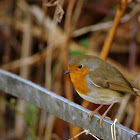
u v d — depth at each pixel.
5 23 11.88
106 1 12.22
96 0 12.38
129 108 9.13
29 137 10.26
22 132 10.66
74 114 5.73
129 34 11.58
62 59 10.52
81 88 6.34
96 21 12.36
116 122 5.29
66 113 5.84
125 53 11.80
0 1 12.41
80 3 10.14
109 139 5.38
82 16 12.23
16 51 11.98
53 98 6.00
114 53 11.83
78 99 10.79
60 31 10.74
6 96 11.32
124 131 5.03
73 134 8.88
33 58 10.98
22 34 12.02
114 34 7.91
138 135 4.83
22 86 6.65
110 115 9.93
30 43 11.16
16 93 6.83
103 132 5.48
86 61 6.32
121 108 8.52
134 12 10.09
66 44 9.88
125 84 6.34
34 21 11.84
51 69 11.17
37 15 11.09
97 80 6.18
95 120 5.57
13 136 11.26
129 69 11.27
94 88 6.24
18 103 11.01
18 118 10.77
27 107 10.57
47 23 10.88
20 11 11.77
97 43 11.63
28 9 11.32
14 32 11.84
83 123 5.70
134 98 9.09
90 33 11.84
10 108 11.54
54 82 10.77
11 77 6.88
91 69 6.30
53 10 11.16
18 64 11.14
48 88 10.14
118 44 11.72
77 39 11.83
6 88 7.05
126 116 9.33
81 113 5.67
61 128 10.30
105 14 12.04
